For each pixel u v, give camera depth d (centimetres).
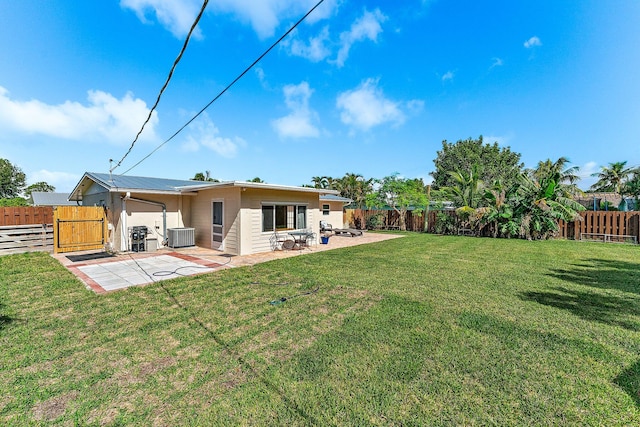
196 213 1120
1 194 3959
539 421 201
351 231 1526
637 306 437
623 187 2289
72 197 1377
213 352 301
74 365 276
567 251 999
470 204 1666
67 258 855
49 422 201
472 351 300
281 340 328
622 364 274
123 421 202
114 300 472
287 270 699
